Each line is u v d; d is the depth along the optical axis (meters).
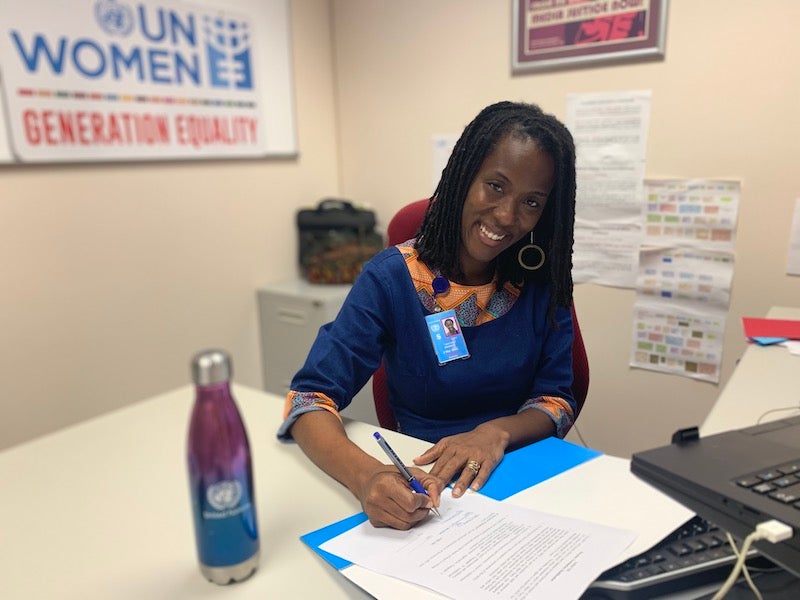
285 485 0.87
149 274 2.19
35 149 1.84
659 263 2.04
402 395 1.18
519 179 1.04
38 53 1.81
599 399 2.25
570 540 0.70
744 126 1.81
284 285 2.58
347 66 2.68
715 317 1.96
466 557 0.68
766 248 1.84
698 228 1.94
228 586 0.66
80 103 1.92
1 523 0.79
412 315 1.11
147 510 0.81
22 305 1.88
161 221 2.20
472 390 1.13
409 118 2.53
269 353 2.58
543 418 1.09
